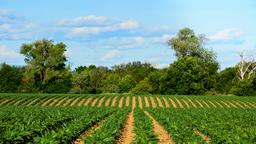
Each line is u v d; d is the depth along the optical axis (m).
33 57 117.94
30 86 113.06
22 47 116.62
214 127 32.16
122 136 31.36
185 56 114.38
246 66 122.44
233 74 129.88
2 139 22.47
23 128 25.67
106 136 24.36
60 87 112.19
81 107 67.88
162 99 86.31
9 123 31.56
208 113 55.47
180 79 109.88
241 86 107.25
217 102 84.00
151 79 112.75
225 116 49.50
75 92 109.50
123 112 55.03
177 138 26.39
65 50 119.38
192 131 29.06
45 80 116.38
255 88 107.62
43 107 66.25
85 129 33.34
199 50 125.44
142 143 23.30
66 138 24.45
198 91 108.81
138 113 52.97
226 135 25.86
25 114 44.22
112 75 126.00
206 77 110.56
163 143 27.56
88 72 122.69
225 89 125.38
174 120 38.62
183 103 81.56
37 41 116.75
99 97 87.75
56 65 117.50
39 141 22.53
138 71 143.50
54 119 34.50
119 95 92.81
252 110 67.31
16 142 23.08
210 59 125.44
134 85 120.56
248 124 38.88
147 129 29.30
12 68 117.44
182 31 127.56
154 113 54.56
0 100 79.31
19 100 79.88
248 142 24.58
